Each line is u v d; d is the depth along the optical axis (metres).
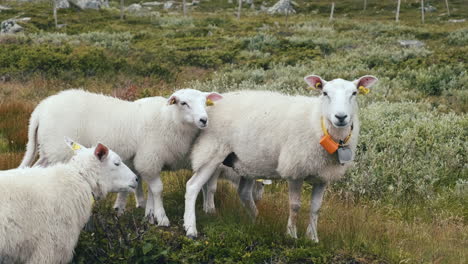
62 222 4.62
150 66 18.16
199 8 54.97
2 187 4.39
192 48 24.86
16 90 15.02
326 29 33.53
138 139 6.16
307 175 5.88
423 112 12.08
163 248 5.33
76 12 40.09
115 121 6.20
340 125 5.35
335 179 5.93
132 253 5.04
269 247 5.69
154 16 41.94
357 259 5.57
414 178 8.54
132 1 59.34
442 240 6.63
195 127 6.25
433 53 21.73
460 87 16.28
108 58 18.89
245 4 56.22
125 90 14.76
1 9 38.06
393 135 9.76
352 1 55.03
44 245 4.53
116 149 6.23
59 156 6.19
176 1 58.97
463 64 18.67
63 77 16.81
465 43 27.58
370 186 8.26
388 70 18.41
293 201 6.00
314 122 5.68
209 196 6.71
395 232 6.64
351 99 5.54
